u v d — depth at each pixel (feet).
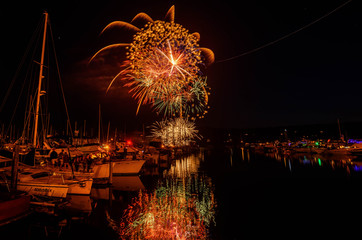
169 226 32.78
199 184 66.18
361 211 38.17
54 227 32.83
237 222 34.24
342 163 115.03
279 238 28.66
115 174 81.05
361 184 60.29
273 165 115.44
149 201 46.75
